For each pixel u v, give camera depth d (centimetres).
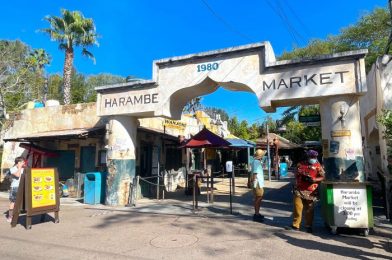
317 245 647
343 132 856
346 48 1847
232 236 720
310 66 909
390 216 853
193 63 1074
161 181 1652
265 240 685
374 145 1212
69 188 1537
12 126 1831
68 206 1188
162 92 1117
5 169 1805
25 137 1534
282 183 2086
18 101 2833
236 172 2791
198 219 902
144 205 1176
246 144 2009
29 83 3039
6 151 1825
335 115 873
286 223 844
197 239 698
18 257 601
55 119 1698
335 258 570
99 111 1231
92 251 630
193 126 2095
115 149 1191
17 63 3009
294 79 923
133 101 1167
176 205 1159
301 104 997
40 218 952
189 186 1538
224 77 1016
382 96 938
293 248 629
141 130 1496
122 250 634
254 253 602
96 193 1241
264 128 4253
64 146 1636
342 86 867
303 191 763
